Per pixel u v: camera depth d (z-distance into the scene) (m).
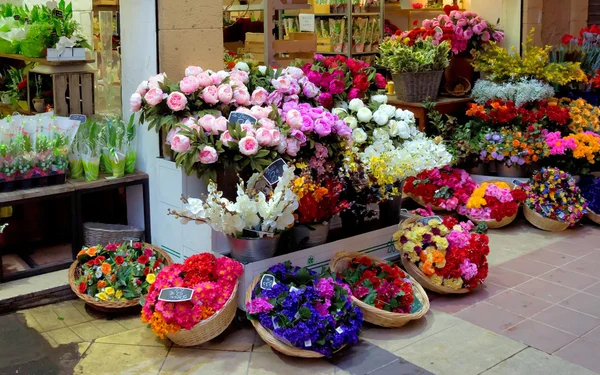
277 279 3.64
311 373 3.25
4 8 5.10
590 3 8.27
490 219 5.38
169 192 4.24
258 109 3.94
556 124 6.18
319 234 4.00
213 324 3.44
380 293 3.71
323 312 3.37
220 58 4.50
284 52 5.99
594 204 5.64
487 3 6.92
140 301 3.53
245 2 7.39
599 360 3.40
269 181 3.81
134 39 4.45
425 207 5.55
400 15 8.99
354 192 4.20
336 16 8.25
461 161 5.97
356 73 4.72
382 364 3.33
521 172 5.90
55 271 4.20
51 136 4.20
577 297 4.17
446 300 4.11
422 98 6.17
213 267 3.57
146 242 4.51
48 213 4.86
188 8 4.28
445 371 3.27
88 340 3.57
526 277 4.49
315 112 4.08
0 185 3.97
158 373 3.24
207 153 3.67
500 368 3.31
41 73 4.80
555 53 6.70
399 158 4.10
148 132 4.39
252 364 3.33
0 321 3.74
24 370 3.25
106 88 4.85
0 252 3.98
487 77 6.43
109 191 4.84
